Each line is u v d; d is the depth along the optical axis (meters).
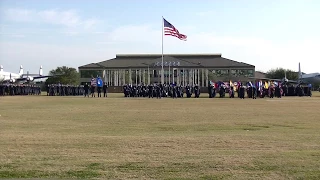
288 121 22.92
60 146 14.14
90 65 132.00
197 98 58.94
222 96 62.53
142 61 132.75
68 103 43.94
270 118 24.83
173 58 126.88
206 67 126.88
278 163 11.18
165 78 124.62
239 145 14.29
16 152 13.00
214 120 23.66
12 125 21.12
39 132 18.12
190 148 13.71
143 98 59.34
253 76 131.12
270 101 47.72
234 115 27.06
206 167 10.80
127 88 67.12
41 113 29.27
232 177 9.77
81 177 9.86
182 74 123.88
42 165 11.09
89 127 20.25
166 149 13.53
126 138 16.12
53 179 9.69
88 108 34.91
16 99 55.38
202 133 17.72
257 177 9.75
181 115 27.19
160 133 17.78
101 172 10.31
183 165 11.05
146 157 12.16
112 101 48.88
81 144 14.58
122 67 129.12
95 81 71.75
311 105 38.81
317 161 11.41
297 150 13.22
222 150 13.30
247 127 20.05
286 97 62.97
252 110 31.77
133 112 30.02
